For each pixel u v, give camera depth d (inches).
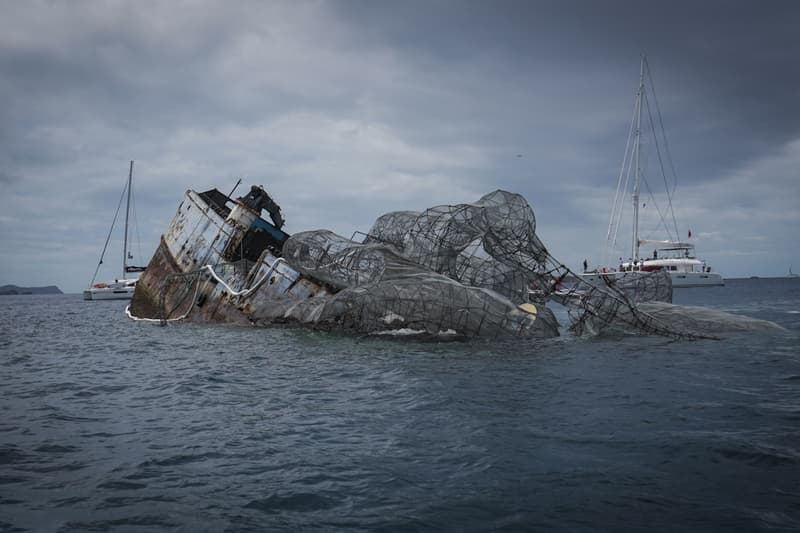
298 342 801.6
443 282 790.5
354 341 786.8
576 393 431.5
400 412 382.3
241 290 1083.9
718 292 3002.0
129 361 693.3
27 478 261.0
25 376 589.3
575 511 213.9
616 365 566.9
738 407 376.5
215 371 587.5
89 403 441.7
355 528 204.2
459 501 225.6
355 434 329.1
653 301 1011.9
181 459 287.7
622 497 225.9
